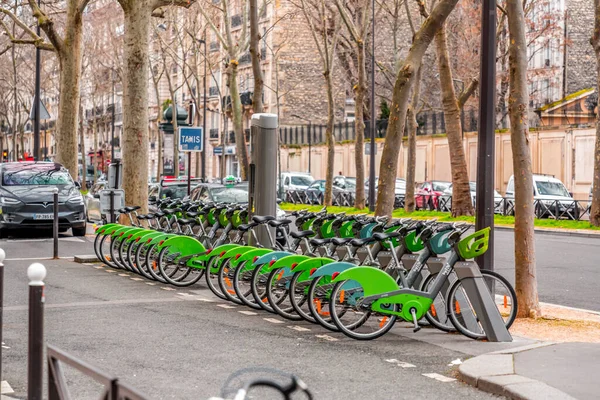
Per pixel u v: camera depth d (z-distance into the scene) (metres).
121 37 60.59
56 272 16.36
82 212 25.62
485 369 7.69
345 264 9.98
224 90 69.69
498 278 10.04
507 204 37.59
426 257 9.99
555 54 55.69
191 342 9.41
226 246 12.58
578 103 49.81
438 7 14.47
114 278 15.41
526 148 11.16
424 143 55.47
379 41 58.09
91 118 93.88
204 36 53.69
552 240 26.30
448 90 34.56
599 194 30.48
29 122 112.75
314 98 66.81
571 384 7.06
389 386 7.48
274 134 14.91
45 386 7.17
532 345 8.86
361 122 40.81
